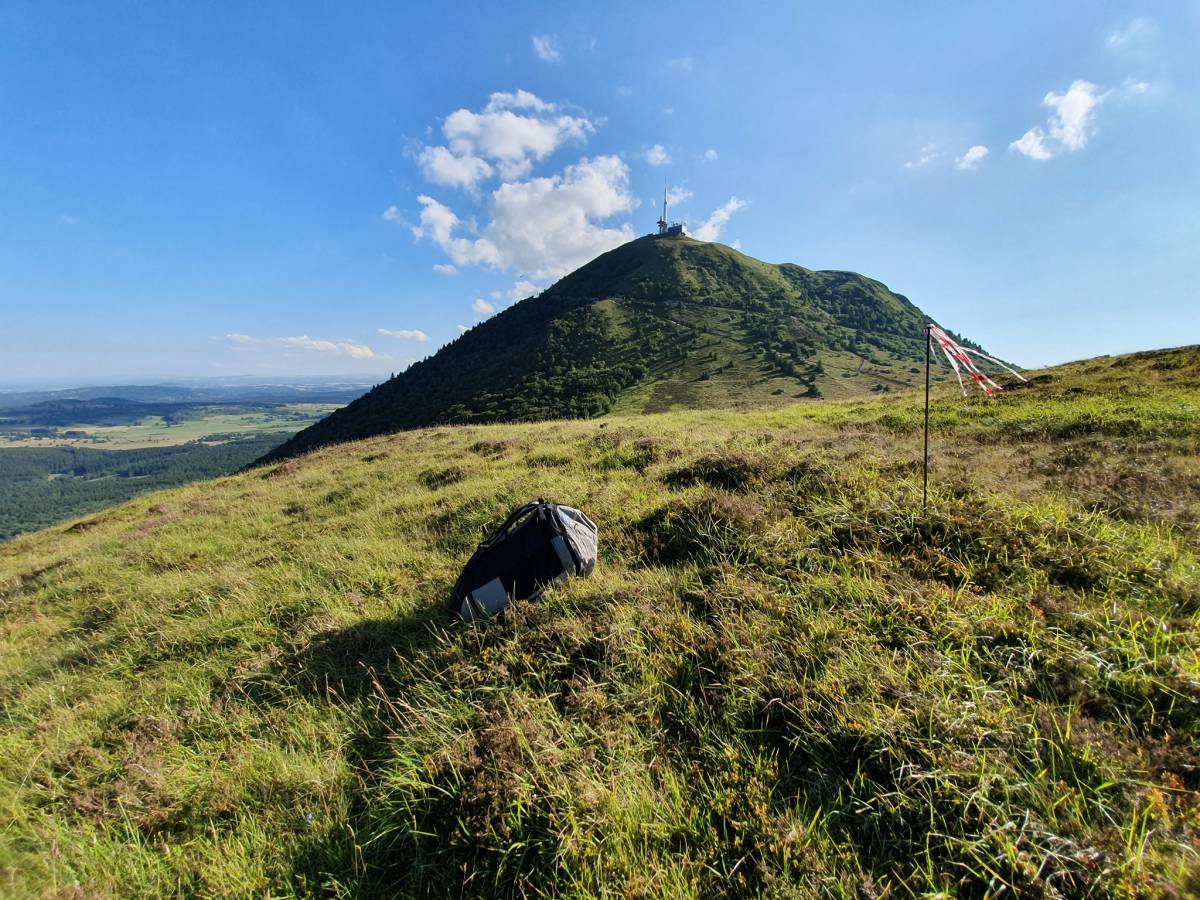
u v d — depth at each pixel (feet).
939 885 7.04
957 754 8.25
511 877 8.17
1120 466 22.25
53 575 34.27
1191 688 8.77
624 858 8.00
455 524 26.37
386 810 9.42
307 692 14.56
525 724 10.48
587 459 36.68
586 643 13.11
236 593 22.15
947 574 13.76
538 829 8.46
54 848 10.12
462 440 61.26
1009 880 6.79
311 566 24.25
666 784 9.19
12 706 17.37
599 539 20.35
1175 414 33.17
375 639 16.35
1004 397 51.75
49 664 20.22
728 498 20.31
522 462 40.01
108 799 11.59
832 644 11.48
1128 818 7.18
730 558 16.72
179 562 31.01
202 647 18.52
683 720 10.60
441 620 16.57
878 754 8.65
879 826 7.93
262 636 18.34
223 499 48.88
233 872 9.12
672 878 7.67
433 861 8.66
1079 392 49.93
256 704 14.48
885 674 10.22
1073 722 8.69
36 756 13.46
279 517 38.06
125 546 37.88
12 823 11.23
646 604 14.57
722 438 39.50
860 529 16.33
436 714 11.74
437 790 9.46
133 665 18.53
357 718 12.74
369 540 26.50
